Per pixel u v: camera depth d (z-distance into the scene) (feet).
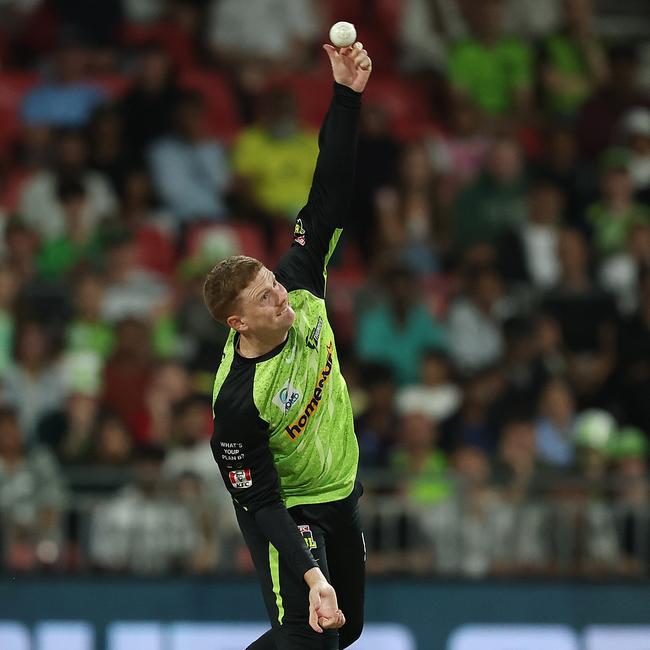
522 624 101.35
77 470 107.65
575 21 182.39
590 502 107.86
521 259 146.61
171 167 154.20
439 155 164.96
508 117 174.91
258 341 58.90
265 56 175.32
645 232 147.13
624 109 170.30
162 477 107.34
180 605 100.89
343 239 151.64
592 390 130.62
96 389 124.98
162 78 158.61
